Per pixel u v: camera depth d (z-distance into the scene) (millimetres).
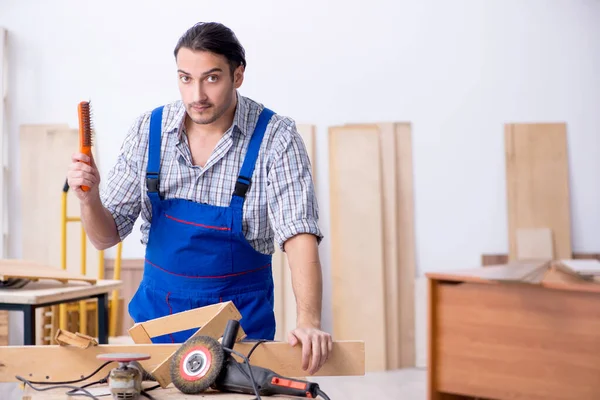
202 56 1861
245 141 2094
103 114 5562
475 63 5574
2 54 5445
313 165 5551
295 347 1637
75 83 5559
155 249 2139
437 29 5570
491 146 5574
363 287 5492
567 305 2891
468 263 5570
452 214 5574
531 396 2963
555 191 5512
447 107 5574
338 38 5574
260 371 1491
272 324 2156
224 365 1504
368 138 5559
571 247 5488
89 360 1601
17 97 5551
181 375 1495
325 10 5559
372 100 5582
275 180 2051
